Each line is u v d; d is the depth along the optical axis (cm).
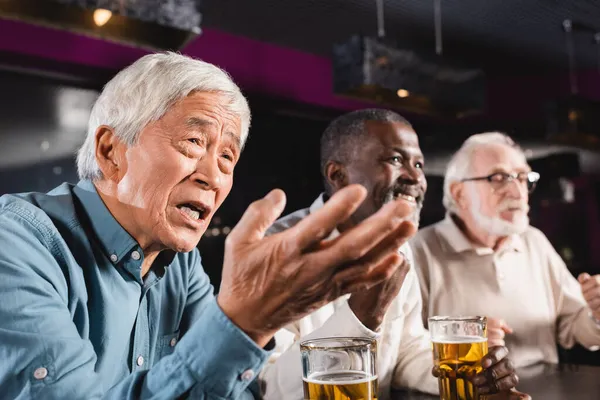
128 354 98
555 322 203
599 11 399
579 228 533
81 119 357
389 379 132
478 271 194
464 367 90
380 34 409
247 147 442
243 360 57
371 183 141
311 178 472
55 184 350
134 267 93
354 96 310
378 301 91
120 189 83
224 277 55
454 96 315
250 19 397
